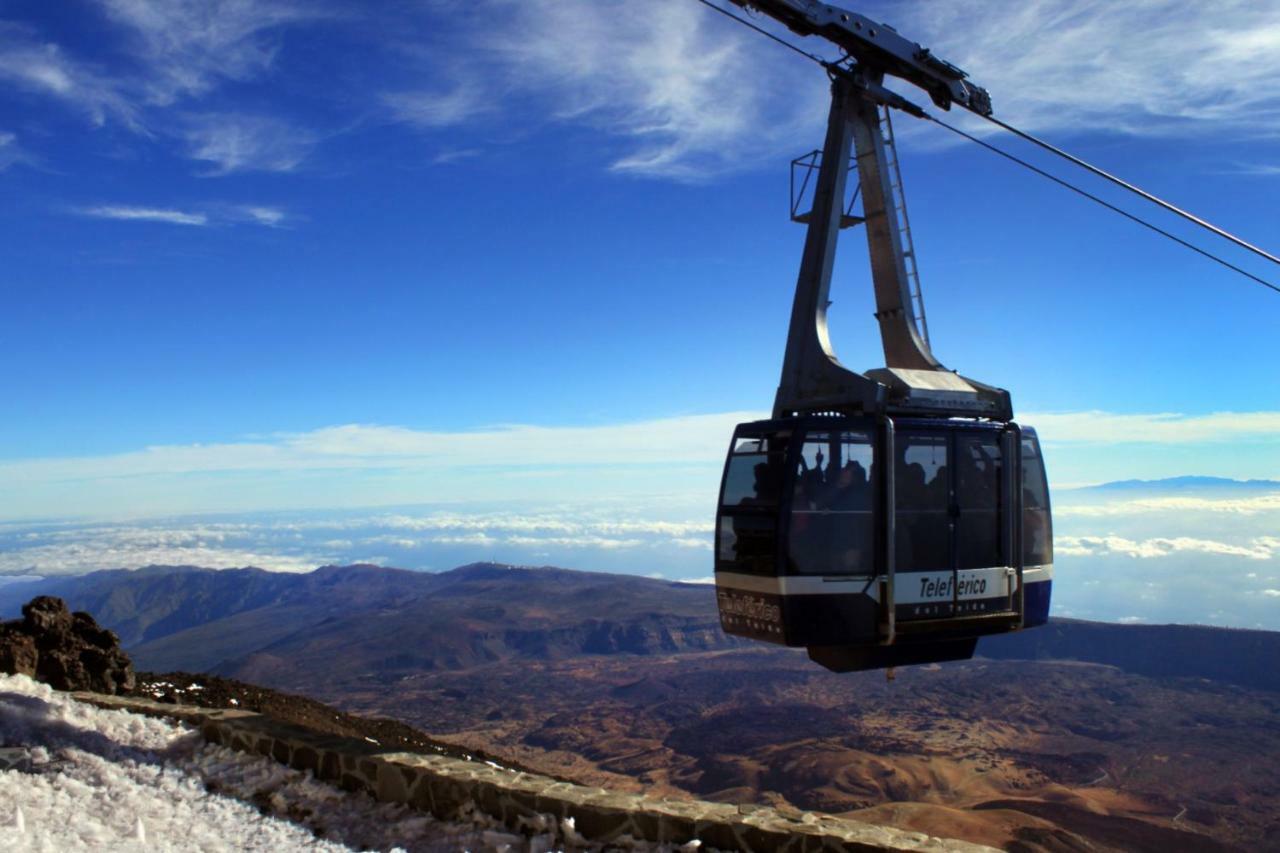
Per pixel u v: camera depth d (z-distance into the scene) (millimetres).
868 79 18703
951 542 16672
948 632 16688
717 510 17172
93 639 20641
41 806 12273
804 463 15719
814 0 17797
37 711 15828
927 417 16922
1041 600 18312
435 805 13031
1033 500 18297
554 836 11938
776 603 15555
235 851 11742
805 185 19016
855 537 15859
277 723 15719
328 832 12695
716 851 11172
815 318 17766
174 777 14266
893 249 18844
